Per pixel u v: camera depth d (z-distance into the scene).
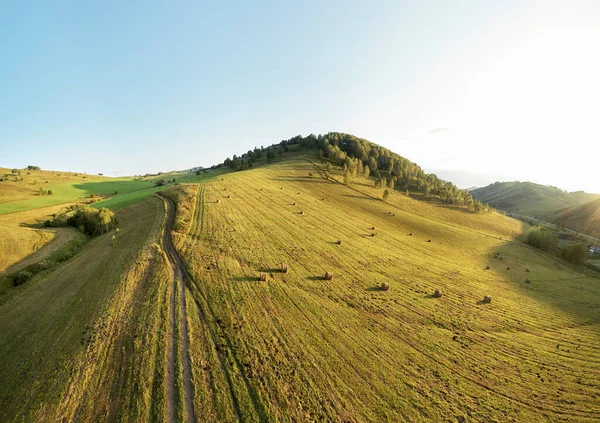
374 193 115.75
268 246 49.50
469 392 21.89
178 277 35.62
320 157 161.38
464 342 28.94
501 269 61.78
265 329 27.11
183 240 47.44
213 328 26.41
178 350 23.36
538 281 56.72
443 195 132.50
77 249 55.31
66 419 17.66
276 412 18.47
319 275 41.22
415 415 19.20
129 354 22.80
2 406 19.20
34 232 62.28
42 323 28.61
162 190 86.94
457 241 78.81
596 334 34.59
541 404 21.33
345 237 61.53
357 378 22.19
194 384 20.22
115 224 65.19
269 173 121.38
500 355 27.41
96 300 31.00
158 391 19.50
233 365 22.25
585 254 80.88
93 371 21.23
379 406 19.72
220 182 94.62
